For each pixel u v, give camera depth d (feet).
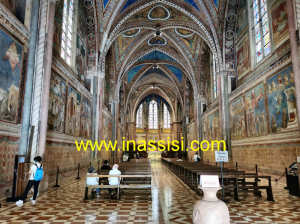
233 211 20.06
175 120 146.61
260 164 42.24
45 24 28.73
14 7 24.91
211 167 39.86
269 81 39.68
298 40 29.14
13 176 24.11
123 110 112.78
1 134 22.07
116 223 16.51
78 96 47.29
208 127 78.38
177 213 19.56
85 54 54.95
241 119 50.90
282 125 35.47
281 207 21.50
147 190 31.09
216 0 56.80
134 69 108.88
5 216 17.92
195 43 80.84
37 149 26.58
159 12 67.62
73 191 29.76
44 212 19.31
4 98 22.66
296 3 29.43
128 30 70.69
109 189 28.25
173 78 115.44
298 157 26.43
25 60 26.61
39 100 27.12
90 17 55.47
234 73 57.67
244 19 52.44
